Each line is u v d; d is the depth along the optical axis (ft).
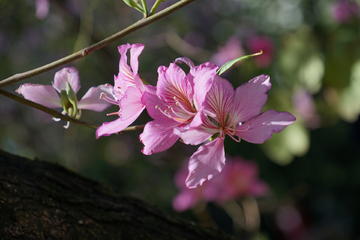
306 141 4.22
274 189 7.31
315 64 4.14
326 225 7.74
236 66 5.09
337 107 4.25
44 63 6.50
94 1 5.13
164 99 2.28
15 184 2.52
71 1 5.04
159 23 6.34
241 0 6.72
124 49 2.31
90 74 6.26
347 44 4.07
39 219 2.50
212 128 2.31
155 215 2.68
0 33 5.57
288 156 4.26
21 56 6.27
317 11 4.61
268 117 2.31
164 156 7.18
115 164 8.13
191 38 6.71
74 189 2.60
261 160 7.19
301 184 7.47
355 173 7.19
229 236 2.75
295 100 4.72
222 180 5.64
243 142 7.11
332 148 7.29
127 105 2.27
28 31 5.69
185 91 2.28
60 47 5.97
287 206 7.80
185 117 2.29
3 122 7.36
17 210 2.48
